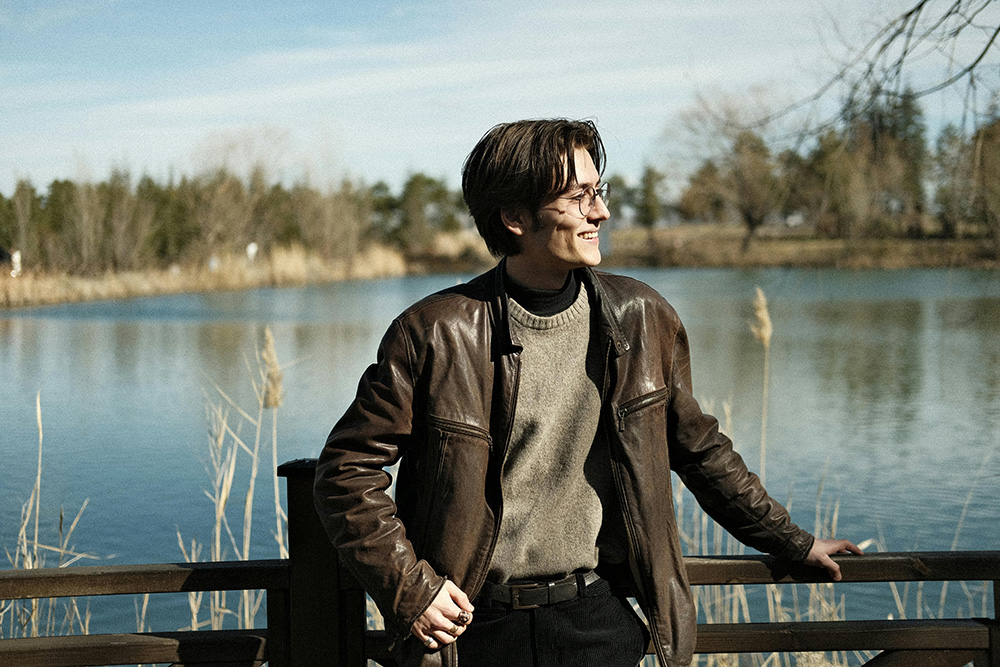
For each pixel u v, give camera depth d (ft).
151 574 6.97
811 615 15.40
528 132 5.75
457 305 5.91
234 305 95.71
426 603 5.54
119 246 126.52
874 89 13.82
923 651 7.16
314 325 71.41
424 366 5.80
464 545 5.73
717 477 6.51
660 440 6.07
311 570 6.98
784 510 6.72
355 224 162.71
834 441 29.09
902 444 28.53
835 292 86.43
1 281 99.55
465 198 6.07
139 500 23.03
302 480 6.95
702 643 7.14
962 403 35.37
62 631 15.47
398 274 169.89
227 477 13.23
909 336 57.11
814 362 46.78
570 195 5.74
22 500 23.18
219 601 15.07
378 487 5.74
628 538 5.95
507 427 5.83
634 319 6.10
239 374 45.62
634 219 170.71
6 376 45.73
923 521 21.04
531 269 5.98
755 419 32.81
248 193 154.30
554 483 6.00
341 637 7.06
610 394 5.98
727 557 7.12
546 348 5.95
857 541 19.79
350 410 5.89
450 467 5.74
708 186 140.26
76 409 36.32
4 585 6.84
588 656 5.93
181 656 7.06
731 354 50.14
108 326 72.08
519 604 5.88
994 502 22.33
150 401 37.96
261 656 7.09
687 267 143.95
